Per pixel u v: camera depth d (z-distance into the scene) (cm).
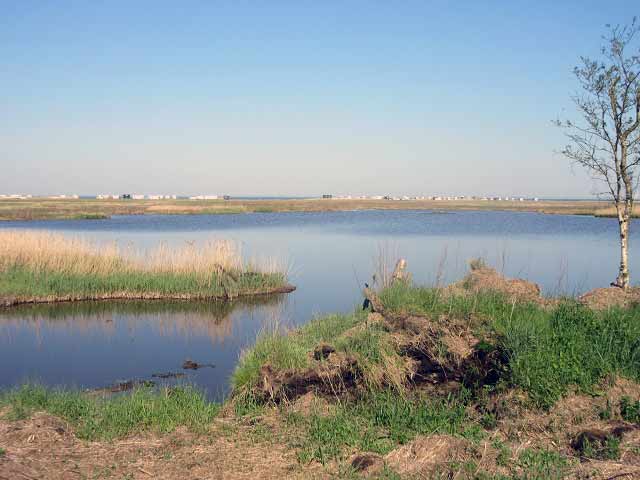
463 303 1058
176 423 795
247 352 1195
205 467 632
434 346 938
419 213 10331
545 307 1066
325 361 1003
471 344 911
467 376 862
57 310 1947
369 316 1159
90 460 641
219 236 4706
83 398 905
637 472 556
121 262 2353
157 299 2127
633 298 1115
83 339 1570
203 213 9588
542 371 780
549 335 881
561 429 696
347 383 930
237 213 10025
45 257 2269
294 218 8181
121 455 662
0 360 1366
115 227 5859
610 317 952
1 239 2322
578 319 952
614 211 8706
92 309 1967
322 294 2181
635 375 802
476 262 1430
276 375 992
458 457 616
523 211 11175
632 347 859
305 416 810
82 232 5088
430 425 726
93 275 2202
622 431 661
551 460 605
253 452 680
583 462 606
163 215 8925
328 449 670
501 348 870
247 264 2427
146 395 931
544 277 2294
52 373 1255
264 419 810
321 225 6425
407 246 3759
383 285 1372
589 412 727
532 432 696
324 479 595
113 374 1241
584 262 2798
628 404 727
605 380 790
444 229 5650
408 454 629
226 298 2138
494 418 738
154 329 1684
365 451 670
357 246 3834
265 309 1934
